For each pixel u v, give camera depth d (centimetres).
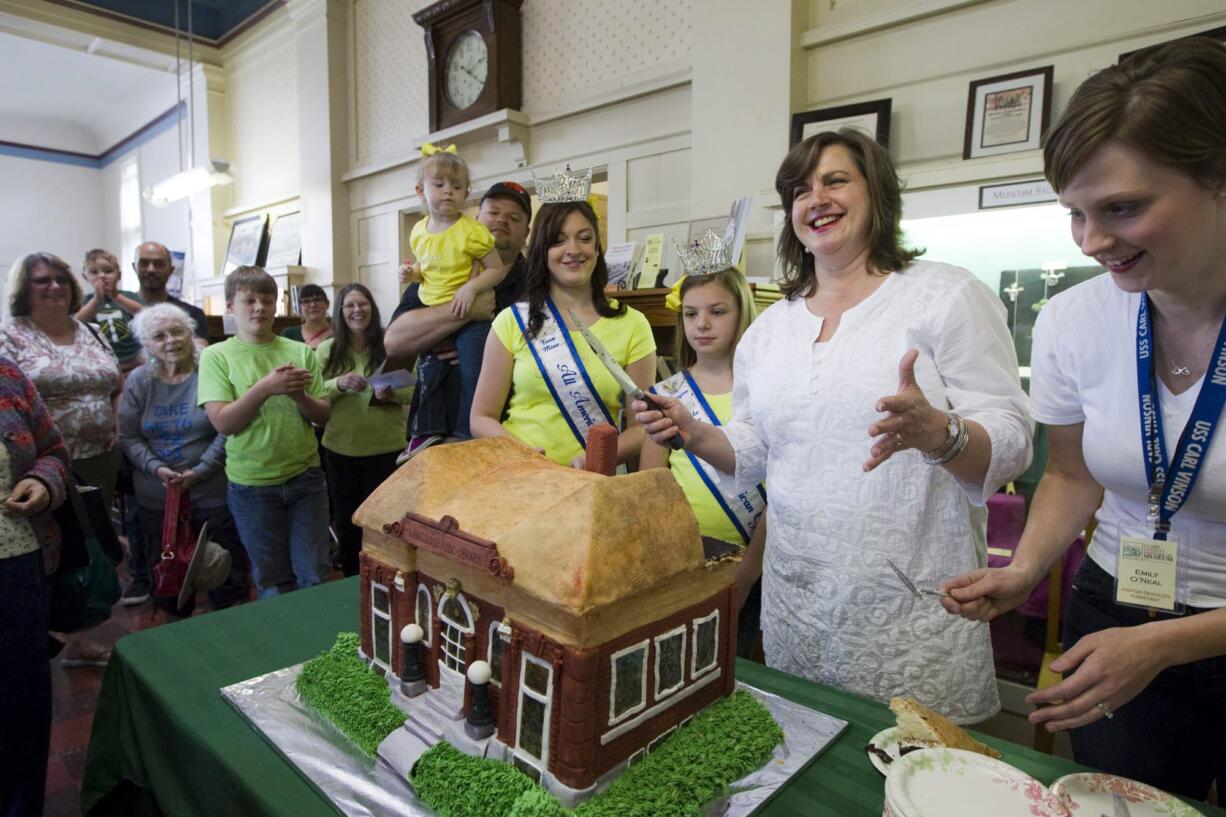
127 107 794
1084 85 71
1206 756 93
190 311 370
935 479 106
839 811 79
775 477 120
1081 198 71
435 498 99
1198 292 78
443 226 222
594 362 162
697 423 121
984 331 103
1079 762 104
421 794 80
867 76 244
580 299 166
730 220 245
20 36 542
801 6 254
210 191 612
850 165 110
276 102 553
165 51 575
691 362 191
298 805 80
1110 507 100
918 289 107
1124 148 66
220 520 246
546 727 79
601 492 83
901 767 73
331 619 133
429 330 208
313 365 244
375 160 471
